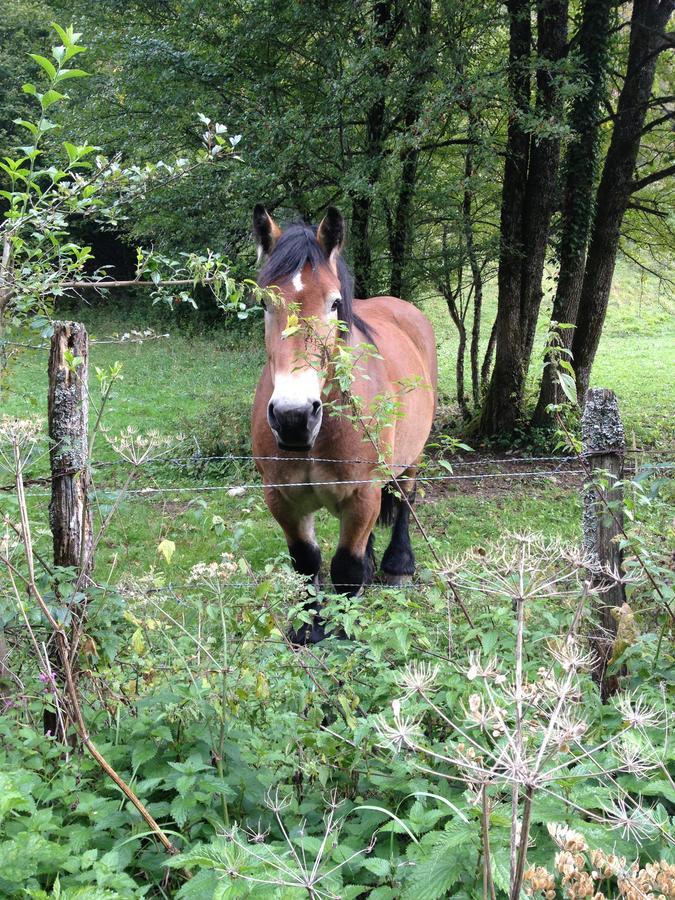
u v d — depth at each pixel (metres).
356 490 3.82
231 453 8.16
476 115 8.72
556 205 9.86
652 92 10.62
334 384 3.49
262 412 3.81
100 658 2.45
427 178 9.99
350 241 9.45
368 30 8.84
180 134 10.01
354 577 3.97
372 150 9.16
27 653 2.57
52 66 2.37
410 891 1.60
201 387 13.00
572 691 1.78
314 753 2.20
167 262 2.71
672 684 2.32
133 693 2.38
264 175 8.45
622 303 25.98
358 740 2.04
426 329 5.95
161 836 1.87
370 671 2.59
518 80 9.26
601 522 2.69
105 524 2.51
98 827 1.92
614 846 1.68
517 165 9.59
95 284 2.69
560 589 2.70
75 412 2.50
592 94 9.30
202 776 2.10
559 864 1.31
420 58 8.57
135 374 13.84
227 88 9.70
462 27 9.14
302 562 4.11
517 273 9.91
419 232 10.73
